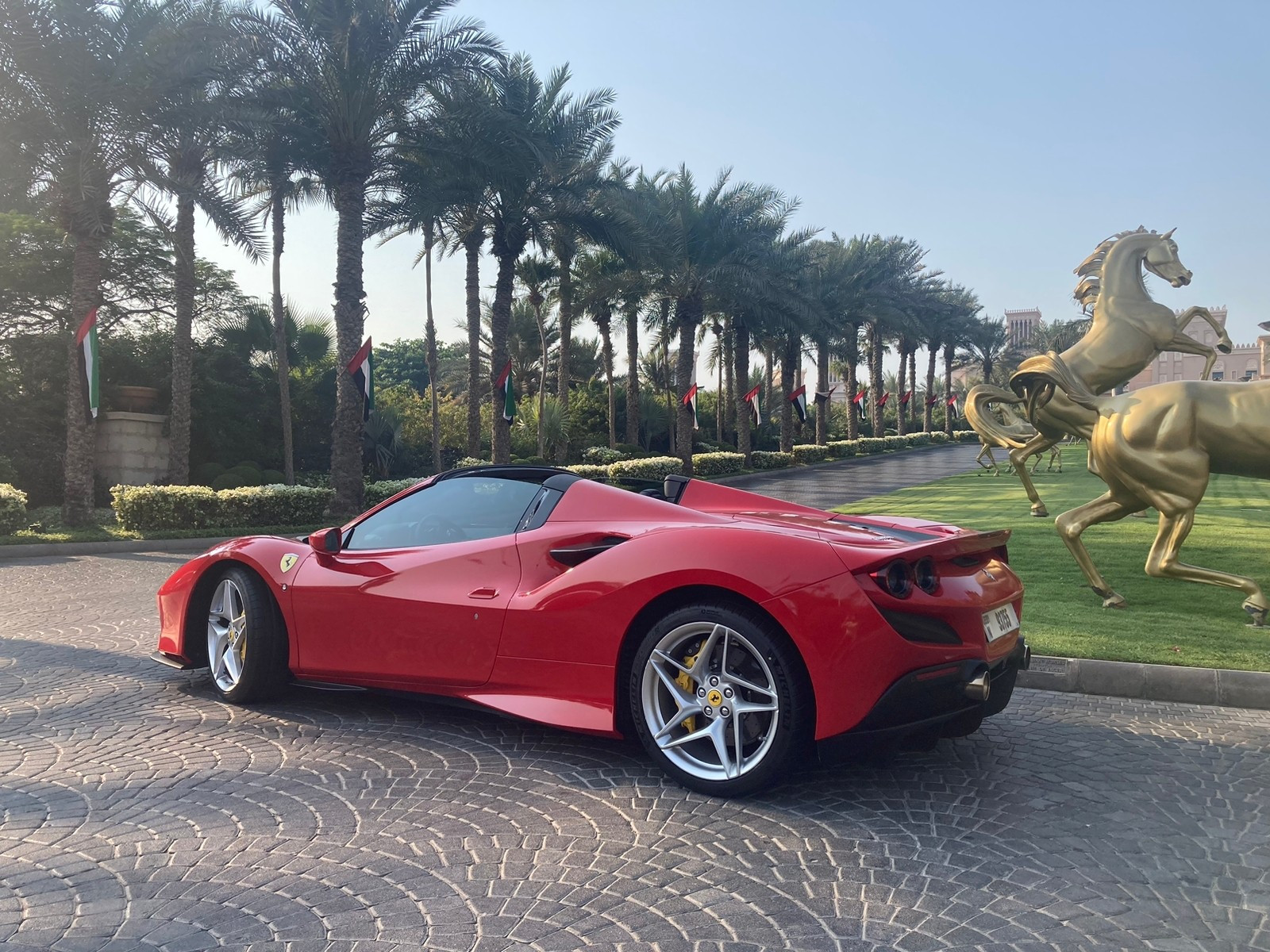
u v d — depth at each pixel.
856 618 2.96
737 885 2.51
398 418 30.95
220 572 4.64
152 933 2.22
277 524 17.36
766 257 32.88
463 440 36.91
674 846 2.78
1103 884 2.56
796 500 22.02
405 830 2.90
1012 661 3.57
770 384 56.03
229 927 2.26
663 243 27.88
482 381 50.00
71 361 16.44
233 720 4.19
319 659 4.18
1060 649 5.38
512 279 24.86
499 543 3.80
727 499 4.01
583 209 24.08
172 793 3.22
